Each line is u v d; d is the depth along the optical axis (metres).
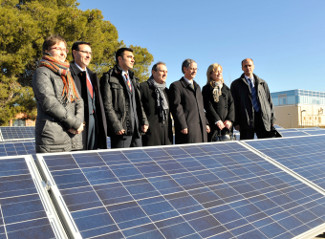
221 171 2.95
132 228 1.87
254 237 2.07
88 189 2.13
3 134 11.86
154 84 5.23
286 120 58.28
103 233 1.77
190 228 2.00
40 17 20.84
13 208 1.78
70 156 2.49
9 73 19.17
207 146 3.54
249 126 6.34
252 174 3.07
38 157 2.36
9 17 18.05
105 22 25.58
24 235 1.60
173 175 2.63
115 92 4.47
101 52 21.67
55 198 1.95
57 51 3.34
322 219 2.55
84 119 3.86
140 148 3.00
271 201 2.62
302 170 3.57
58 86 3.23
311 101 71.94
